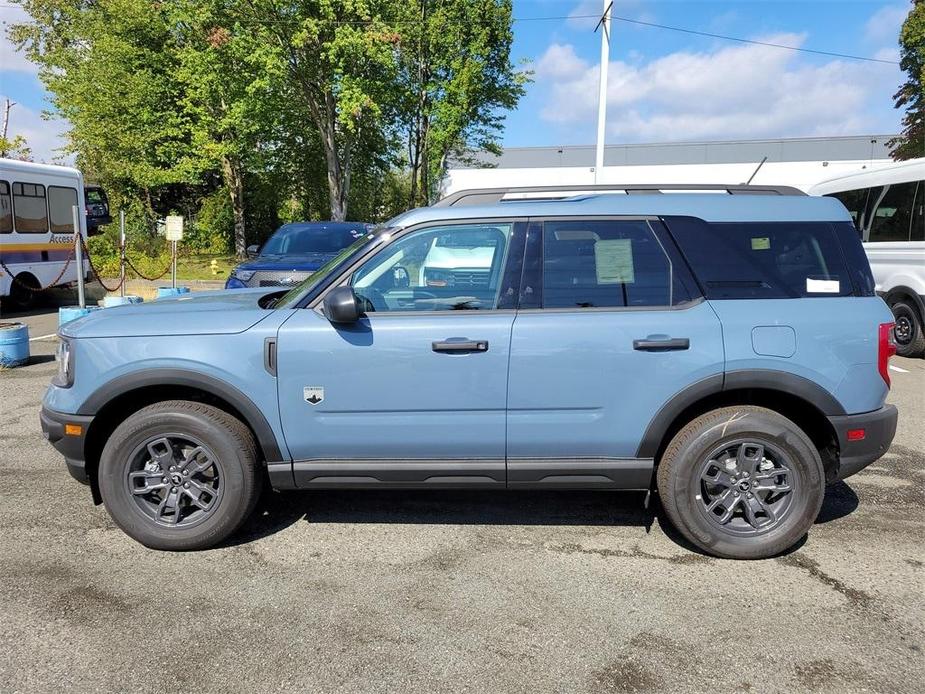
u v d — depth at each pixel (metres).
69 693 2.45
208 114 23.38
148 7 23.27
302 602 3.07
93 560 3.47
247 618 2.94
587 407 3.37
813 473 3.37
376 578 3.29
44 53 30.09
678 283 3.41
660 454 3.54
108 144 24.70
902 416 6.23
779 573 3.33
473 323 3.35
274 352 3.38
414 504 4.21
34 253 13.80
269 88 20.92
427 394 3.37
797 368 3.31
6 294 13.21
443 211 3.53
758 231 3.46
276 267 8.74
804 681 2.52
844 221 3.51
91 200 25.25
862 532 3.81
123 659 2.65
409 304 3.48
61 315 9.53
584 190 3.82
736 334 3.31
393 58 21.47
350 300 3.20
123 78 23.88
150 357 3.40
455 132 26.50
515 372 3.34
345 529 3.85
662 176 39.19
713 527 3.43
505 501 4.26
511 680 2.52
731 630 2.84
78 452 3.50
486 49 25.95
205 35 21.83
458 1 25.59
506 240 3.48
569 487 3.50
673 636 2.80
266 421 3.42
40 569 3.38
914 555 3.53
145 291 16.34
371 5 20.02
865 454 3.41
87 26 25.50
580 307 3.40
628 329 3.33
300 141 28.17
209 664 2.62
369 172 31.55
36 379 7.73
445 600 3.09
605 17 16.02
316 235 10.09
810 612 2.98
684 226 3.45
